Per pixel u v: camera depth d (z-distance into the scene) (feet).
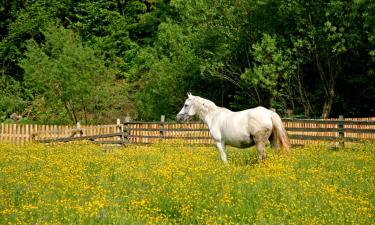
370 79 105.09
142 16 151.33
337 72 104.32
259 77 97.35
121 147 78.74
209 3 109.29
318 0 99.35
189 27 114.62
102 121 113.50
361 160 47.37
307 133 75.00
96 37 151.94
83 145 75.20
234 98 125.29
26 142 83.05
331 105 109.09
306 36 102.27
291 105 114.11
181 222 29.12
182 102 117.19
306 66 113.50
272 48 96.58
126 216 29.32
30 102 130.41
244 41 110.11
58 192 35.32
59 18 161.17
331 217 28.43
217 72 110.11
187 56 112.98
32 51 112.98
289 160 45.96
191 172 40.70
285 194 33.24
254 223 27.58
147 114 116.78
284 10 101.45
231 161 50.21
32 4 152.56
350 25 97.91
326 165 45.37
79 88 105.81
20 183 38.42
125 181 39.37
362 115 110.93
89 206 29.91
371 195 33.73
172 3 114.42
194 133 80.12
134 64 142.10
